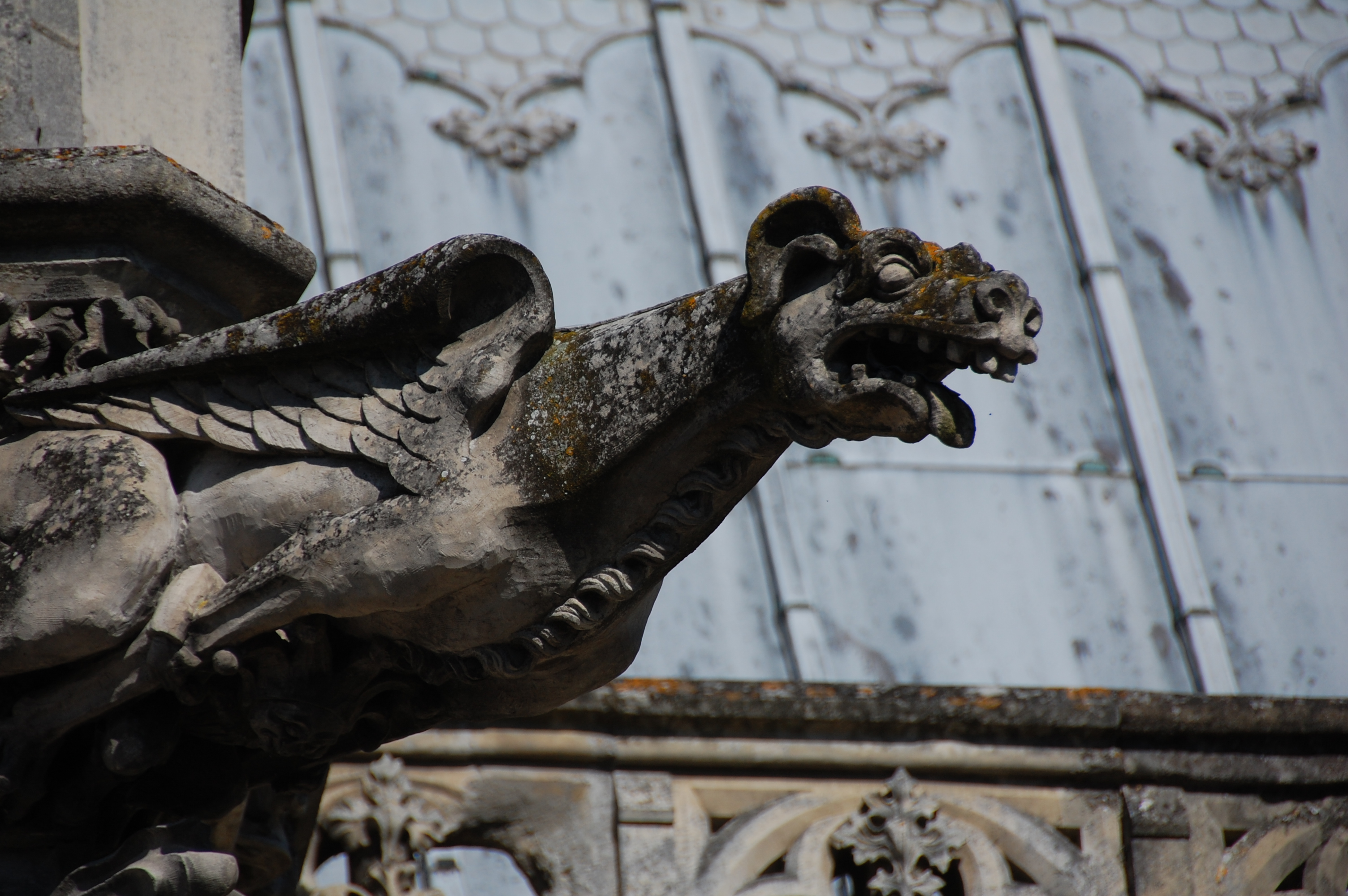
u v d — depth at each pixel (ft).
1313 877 39.04
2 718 28.22
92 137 31.60
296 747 27.53
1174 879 38.37
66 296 29.09
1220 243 79.00
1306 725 39.75
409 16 75.56
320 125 71.67
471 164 72.79
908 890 37.06
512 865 60.90
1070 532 71.05
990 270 23.06
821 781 38.06
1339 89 83.30
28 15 31.24
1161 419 74.33
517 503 25.05
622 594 25.20
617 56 76.84
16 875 28.25
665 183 74.33
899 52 80.07
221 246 29.89
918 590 68.49
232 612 26.58
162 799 28.37
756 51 77.82
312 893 35.12
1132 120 80.74
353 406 26.76
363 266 69.26
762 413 24.17
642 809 37.06
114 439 28.19
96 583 26.96
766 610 66.64
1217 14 83.82
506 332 25.72
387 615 26.48
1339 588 72.02
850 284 23.13
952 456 72.43
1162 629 69.72
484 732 36.96
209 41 34.19
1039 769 38.60
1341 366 77.66
